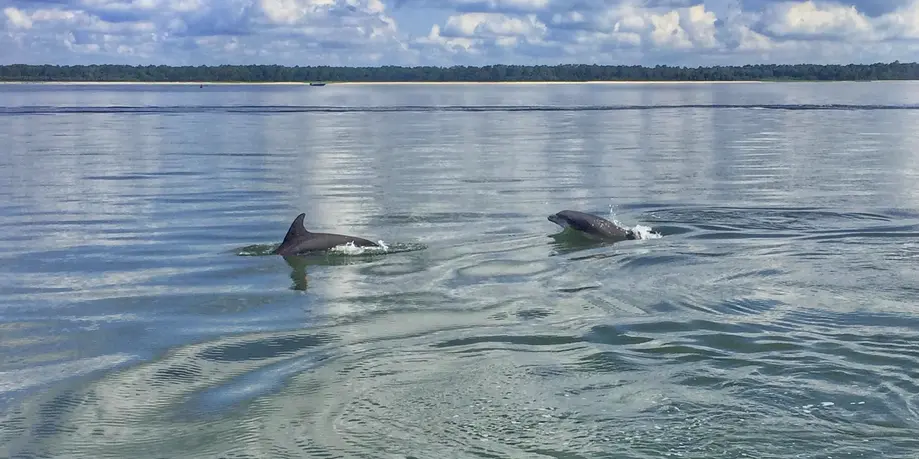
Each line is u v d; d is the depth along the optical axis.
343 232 20.38
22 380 10.88
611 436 8.71
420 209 23.91
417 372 10.62
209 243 19.38
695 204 24.58
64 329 13.02
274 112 85.81
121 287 15.50
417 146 45.94
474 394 9.85
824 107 90.94
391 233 20.23
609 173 32.91
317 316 13.37
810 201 24.89
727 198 25.77
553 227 20.83
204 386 10.52
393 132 57.06
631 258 17.12
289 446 8.74
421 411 9.43
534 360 10.95
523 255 17.59
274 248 18.69
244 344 12.06
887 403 9.34
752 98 124.31
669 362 10.77
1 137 52.00
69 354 11.87
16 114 79.31
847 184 28.84
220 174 33.03
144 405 10.01
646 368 10.56
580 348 11.40
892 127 59.22
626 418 9.11
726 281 15.05
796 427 8.80
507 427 8.97
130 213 23.67
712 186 28.72
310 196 26.80
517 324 12.63
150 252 18.45
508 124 65.44
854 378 10.07
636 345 11.47
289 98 134.12
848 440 8.50
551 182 30.06
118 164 36.72
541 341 11.75
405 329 12.52
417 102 115.06
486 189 28.25
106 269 16.94
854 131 55.66
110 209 24.38
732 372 10.35
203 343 12.16
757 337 11.69
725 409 9.27
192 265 17.16
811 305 13.34
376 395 9.92
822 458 8.16
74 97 132.50
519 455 8.35
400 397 9.84
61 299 14.74
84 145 46.53
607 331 12.14
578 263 16.77
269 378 10.66
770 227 20.62
